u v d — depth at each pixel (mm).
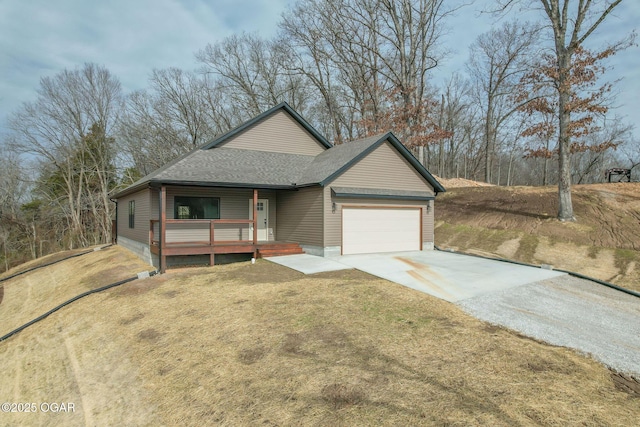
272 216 16188
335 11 27594
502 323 6566
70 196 31828
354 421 3725
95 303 9305
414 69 26281
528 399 4062
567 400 4066
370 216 14484
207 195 14609
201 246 12266
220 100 35375
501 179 51875
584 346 5660
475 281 9547
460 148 48125
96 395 5137
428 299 7852
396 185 15250
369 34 28750
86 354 6566
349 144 16906
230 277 10383
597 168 41188
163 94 34562
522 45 33969
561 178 16828
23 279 17141
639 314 7445
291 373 4777
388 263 11945
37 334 8352
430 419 3699
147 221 14000
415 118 25844
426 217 16016
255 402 4219
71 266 17172
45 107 31641
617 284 10719
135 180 34781
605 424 3645
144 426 4184
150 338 6547
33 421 4926
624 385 4496
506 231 17172
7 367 7016
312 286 8984
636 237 13992
